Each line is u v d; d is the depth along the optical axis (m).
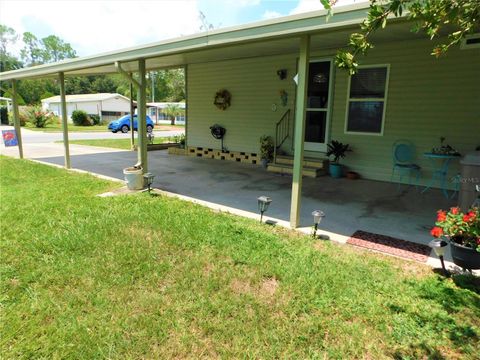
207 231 3.79
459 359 1.93
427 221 4.30
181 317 2.32
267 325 2.23
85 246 3.39
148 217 4.22
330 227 4.07
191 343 2.08
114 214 4.34
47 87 50.38
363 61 6.64
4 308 2.40
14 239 3.57
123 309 2.40
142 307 2.42
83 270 2.92
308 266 2.99
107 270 2.92
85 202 4.92
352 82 6.88
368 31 2.05
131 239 3.56
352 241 3.62
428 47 5.90
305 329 2.18
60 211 4.48
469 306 2.40
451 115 5.87
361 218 4.41
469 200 3.53
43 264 3.04
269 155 8.27
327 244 3.53
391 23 3.04
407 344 2.05
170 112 33.41
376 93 6.61
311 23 3.27
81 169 7.91
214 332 2.18
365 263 3.08
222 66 9.19
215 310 2.38
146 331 2.18
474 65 5.55
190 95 10.17
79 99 32.84
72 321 2.27
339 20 3.07
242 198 5.37
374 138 6.76
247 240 3.56
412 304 2.42
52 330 2.18
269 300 2.51
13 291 2.61
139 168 5.88
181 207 4.72
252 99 8.72
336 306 2.42
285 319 2.29
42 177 6.93
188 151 10.54
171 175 7.23
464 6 1.88
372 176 6.91
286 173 7.53
